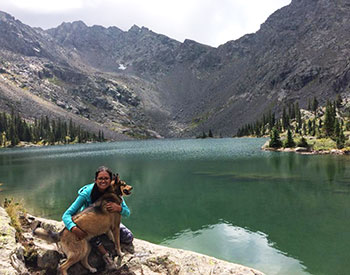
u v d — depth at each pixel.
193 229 15.66
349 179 30.00
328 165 42.97
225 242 13.45
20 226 7.75
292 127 172.75
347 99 199.12
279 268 10.54
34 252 6.31
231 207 20.16
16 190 29.12
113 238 6.49
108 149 119.56
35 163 61.81
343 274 9.93
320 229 14.76
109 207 5.78
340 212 17.84
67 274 5.69
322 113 177.00
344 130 109.31
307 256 11.49
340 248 12.19
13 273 4.96
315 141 79.44
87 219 5.54
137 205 21.50
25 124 181.50
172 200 22.92
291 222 16.16
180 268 6.55
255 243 13.16
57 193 27.16
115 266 6.20
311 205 19.81
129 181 33.59
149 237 14.56
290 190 25.30
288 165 44.53
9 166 56.38
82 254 5.59
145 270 6.34
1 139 166.12
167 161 58.00
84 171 45.50
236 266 6.66
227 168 43.03
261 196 23.33
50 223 8.47
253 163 48.84
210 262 6.89
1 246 5.77
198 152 83.06
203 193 25.33
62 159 71.38
